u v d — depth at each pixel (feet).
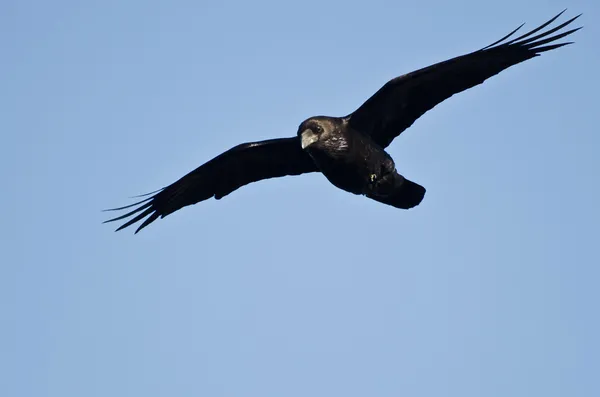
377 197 51.80
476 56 47.80
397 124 49.90
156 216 56.03
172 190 55.11
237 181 53.88
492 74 48.42
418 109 49.39
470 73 48.44
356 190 50.85
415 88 48.73
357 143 49.06
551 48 47.57
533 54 48.01
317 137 48.85
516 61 48.21
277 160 52.70
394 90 48.52
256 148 52.13
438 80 48.55
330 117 49.55
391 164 49.90
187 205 55.47
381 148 49.83
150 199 55.83
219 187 54.34
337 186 50.93
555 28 47.39
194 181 54.49
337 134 48.88
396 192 51.65
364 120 49.49
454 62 47.73
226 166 53.42
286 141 51.67
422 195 52.44
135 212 56.13
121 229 55.83
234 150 52.39
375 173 49.73
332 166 49.49
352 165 49.29
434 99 49.14
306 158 52.24
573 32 47.37
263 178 53.52
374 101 48.88
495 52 47.93
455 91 48.88
